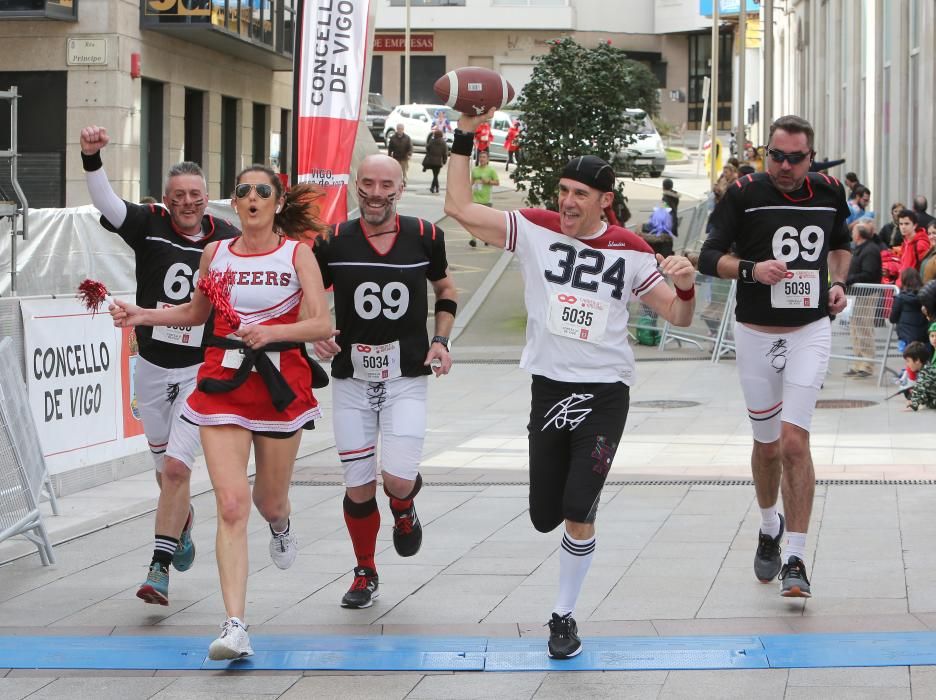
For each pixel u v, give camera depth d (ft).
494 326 108.47
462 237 154.92
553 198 104.22
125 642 26.91
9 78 113.09
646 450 51.88
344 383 29.32
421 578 32.01
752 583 30.71
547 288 26.37
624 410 26.40
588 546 25.68
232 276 26.66
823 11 168.45
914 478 43.11
